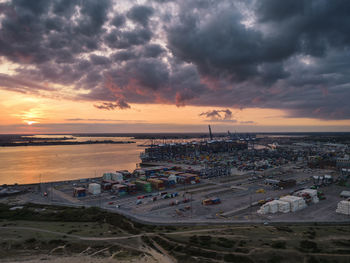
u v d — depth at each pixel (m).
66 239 73.69
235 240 70.06
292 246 64.69
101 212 103.19
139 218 96.56
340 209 101.94
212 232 78.81
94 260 61.72
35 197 133.00
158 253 65.38
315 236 73.25
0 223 90.12
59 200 126.50
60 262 60.78
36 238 74.12
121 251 66.50
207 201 115.88
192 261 59.84
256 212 103.19
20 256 63.91
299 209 107.19
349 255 59.31
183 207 111.62
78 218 95.50
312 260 57.53
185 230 81.56
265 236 73.00
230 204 115.94
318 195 129.00
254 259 59.09
